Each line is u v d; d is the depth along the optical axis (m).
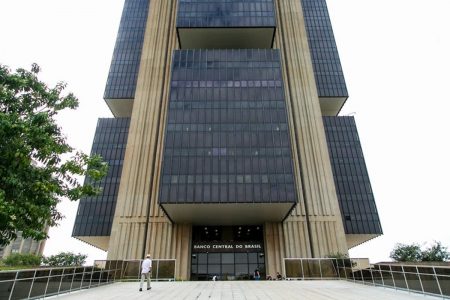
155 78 55.47
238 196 37.75
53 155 11.03
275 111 44.06
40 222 10.34
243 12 55.25
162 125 51.22
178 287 21.11
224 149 40.94
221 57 49.75
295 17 62.41
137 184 46.69
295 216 44.84
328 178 47.53
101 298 14.72
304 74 56.34
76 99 11.88
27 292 13.08
